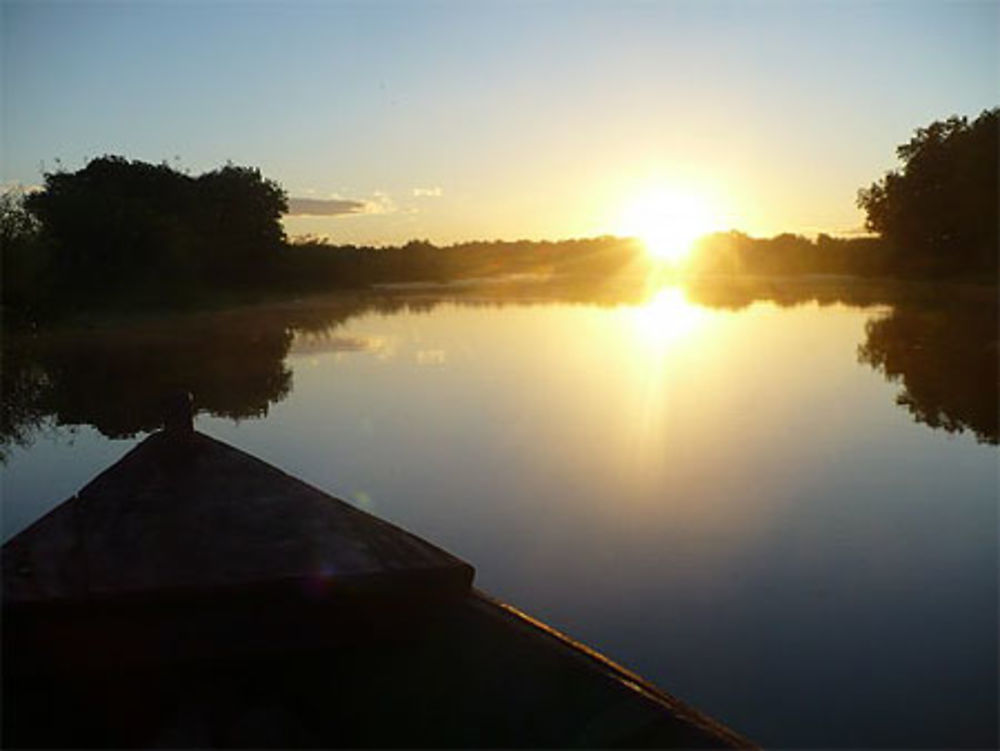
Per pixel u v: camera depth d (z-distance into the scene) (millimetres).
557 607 6805
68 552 4965
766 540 8328
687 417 13992
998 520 8930
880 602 6945
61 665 4488
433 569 4918
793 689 5555
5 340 26797
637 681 4523
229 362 21969
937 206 51062
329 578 4785
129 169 45000
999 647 6113
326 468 11156
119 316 34219
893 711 5297
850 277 70062
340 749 4375
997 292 43312
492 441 12492
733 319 32719
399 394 16562
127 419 15422
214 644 4684
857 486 10148
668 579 7418
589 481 10375
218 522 5355
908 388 16641
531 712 4488
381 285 65375
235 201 49500
